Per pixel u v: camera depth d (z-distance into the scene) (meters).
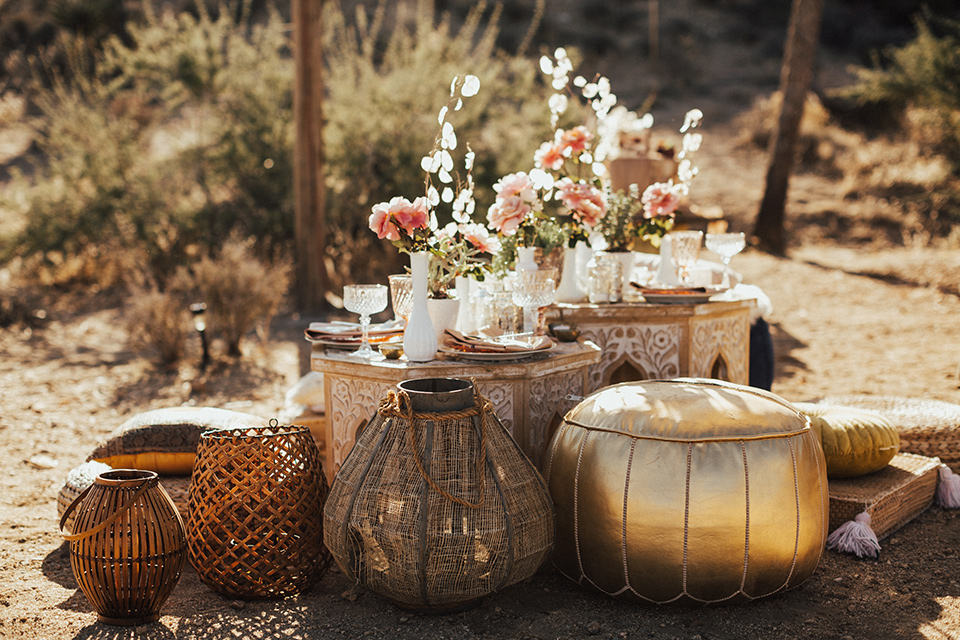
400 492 3.01
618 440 3.24
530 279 3.73
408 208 3.57
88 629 3.12
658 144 7.72
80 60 12.80
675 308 4.40
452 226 3.97
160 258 10.55
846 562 3.74
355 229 10.99
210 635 3.07
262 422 4.45
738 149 17.06
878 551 3.77
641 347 4.46
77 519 3.12
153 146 12.67
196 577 3.63
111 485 3.10
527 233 4.28
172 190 10.86
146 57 11.34
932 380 7.02
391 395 3.16
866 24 24.06
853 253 12.64
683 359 4.48
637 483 3.13
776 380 7.17
